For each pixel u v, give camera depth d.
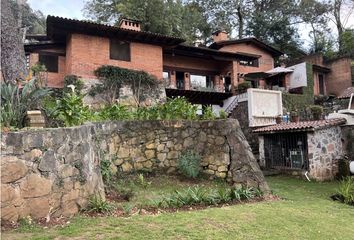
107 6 29.39
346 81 27.17
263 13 34.53
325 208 6.75
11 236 3.68
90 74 16.03
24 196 4.18
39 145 4.46
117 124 8.03
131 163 7.98
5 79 8.30
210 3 35.53
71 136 5.03
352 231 5.22
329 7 35.50
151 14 26.91
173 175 8.19
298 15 35.03
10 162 4.10
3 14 8.54
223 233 4.32
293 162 12.53
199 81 23.06
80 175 5.07
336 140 12.41
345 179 11.20
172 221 4.65
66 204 4.68
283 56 33.31
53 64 17.20
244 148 8.05
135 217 4.79
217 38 26.50
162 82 18.00
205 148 8.43
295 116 18.00
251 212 5.57
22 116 5.56
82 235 3.88
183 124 8.66
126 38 17.30
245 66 25.58
